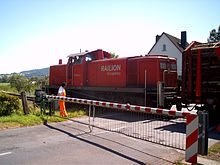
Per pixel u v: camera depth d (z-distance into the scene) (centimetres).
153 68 1037
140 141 562
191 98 828
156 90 986
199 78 797
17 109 890
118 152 471
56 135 609
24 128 690
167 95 1006
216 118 803
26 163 400
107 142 547
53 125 745
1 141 541
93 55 1398
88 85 1348
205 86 784
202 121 404
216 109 768
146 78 1059
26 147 495
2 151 466
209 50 771
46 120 794
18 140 552
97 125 766
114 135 620
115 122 834
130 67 1130
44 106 907
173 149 500
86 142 544
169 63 1098
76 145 517
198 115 405
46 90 1719
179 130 702
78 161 413
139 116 988
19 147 495
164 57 1091
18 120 762
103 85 1250
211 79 768
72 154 452
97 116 980
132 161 420
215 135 654
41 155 444
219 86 749
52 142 539
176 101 1018
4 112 841
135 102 1079
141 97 1051
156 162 419
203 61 789
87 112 1061
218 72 750
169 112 484
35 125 740
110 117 955
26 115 859
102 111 1114
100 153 462
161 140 575
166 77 1047
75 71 1404
